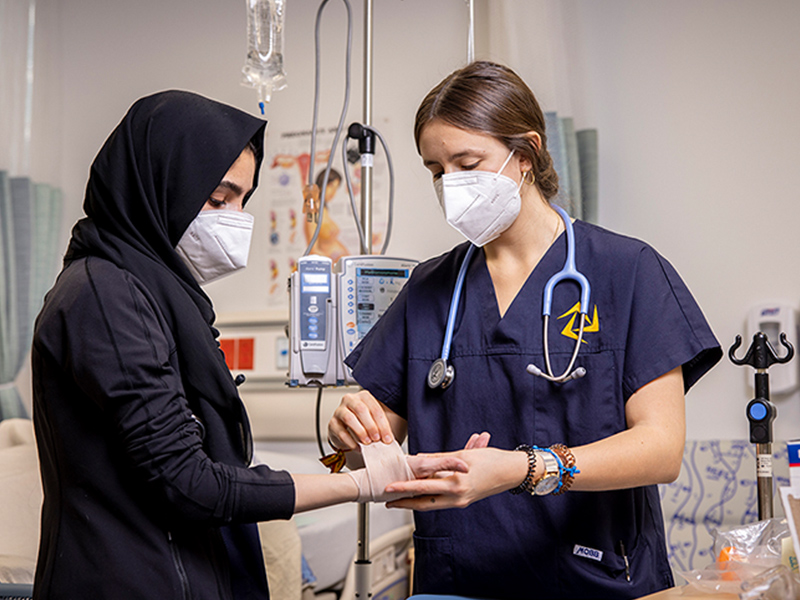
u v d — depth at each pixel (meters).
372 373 1.39
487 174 1.22
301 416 2.95
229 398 1.12
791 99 2.58
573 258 1.28
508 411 1.25
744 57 2.64
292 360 1.75
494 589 1.21
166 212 1.15
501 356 1.27
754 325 2.53
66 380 1.04
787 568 0.92
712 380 2.61
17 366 2.99
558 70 2.62
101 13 3.44
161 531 1.03
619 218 2.75
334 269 1.80
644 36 2.75
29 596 1.63
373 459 1.11
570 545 1.17
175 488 0.99
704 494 2.43
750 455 2.41
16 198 3.10
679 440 1.14
